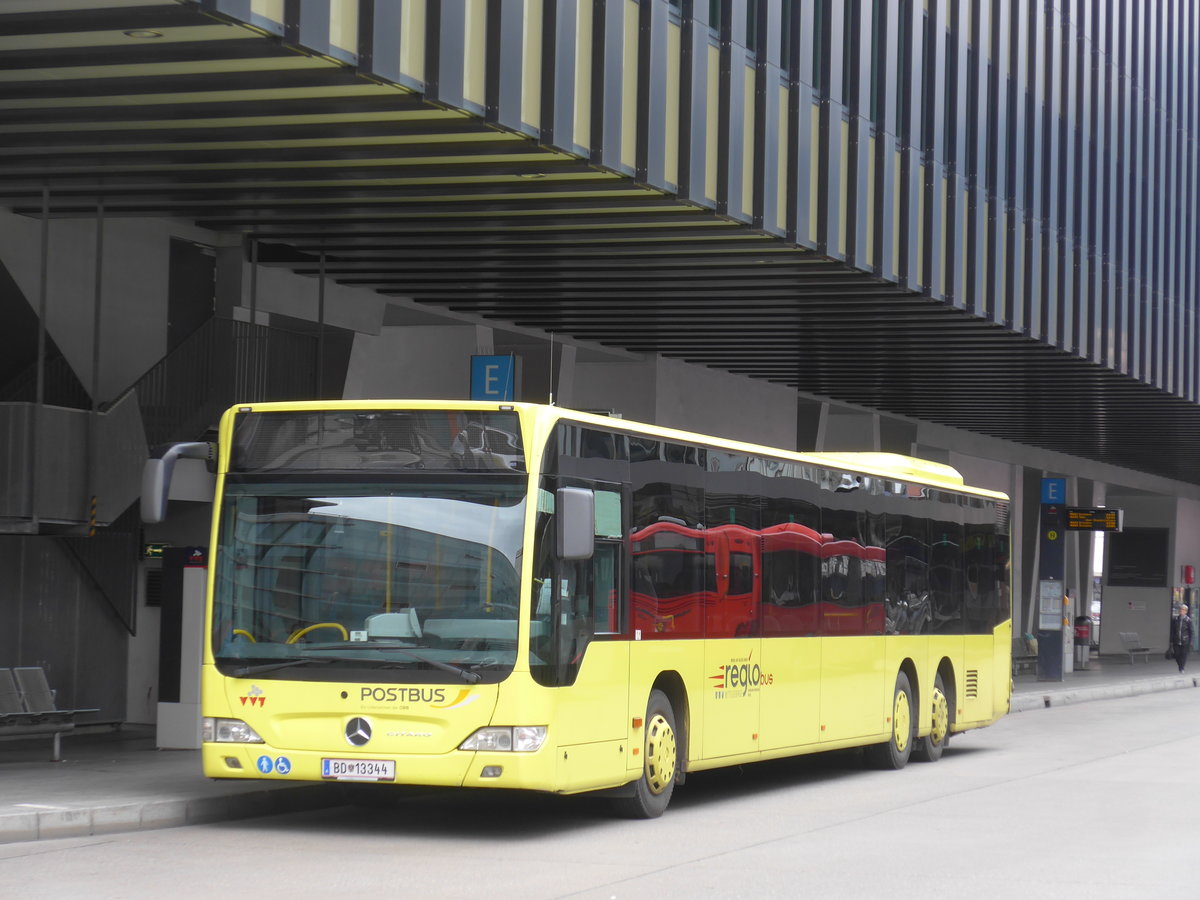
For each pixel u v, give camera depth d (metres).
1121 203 34.47
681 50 18.38
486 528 11.52
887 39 23.53
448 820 12.91
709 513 14.06
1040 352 30.23
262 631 11.76
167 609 16.88
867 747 17.94
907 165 24.08
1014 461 48.00
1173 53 38.88
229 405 19.14
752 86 19.89
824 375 32.88
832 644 16.33
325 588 11.70
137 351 19.66
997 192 27.55
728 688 14.16
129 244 19.48
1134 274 35.19
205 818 12.55
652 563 13.03
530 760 11.23
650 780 13.02
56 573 19.20
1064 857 11.01
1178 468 56.16
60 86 13.58
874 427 39.81
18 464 16.11
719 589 14.11
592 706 12.01
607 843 11.60
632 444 12.90
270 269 21.25
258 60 12.82
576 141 16.06
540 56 15.56
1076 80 31.91
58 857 10.56
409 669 11.38
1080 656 45.56
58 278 18.73
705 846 11.48
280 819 12.88
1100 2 33.31
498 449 11.63
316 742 11.49
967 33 26.73
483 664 11.30
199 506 20.12
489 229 19.11
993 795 15.19
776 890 9.54
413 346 25.70
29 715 16.20
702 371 31.52
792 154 20.72
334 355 22.88
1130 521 62.38
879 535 17.73
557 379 27.91
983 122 27.11
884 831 12.41
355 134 14.98
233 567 11.93
